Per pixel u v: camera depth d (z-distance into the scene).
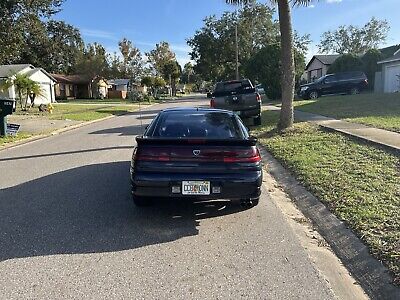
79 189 6.72
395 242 4.12
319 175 7.00
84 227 4.93
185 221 5.16
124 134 14.96
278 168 8.24
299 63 35.97
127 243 4.43
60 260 3.99
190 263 3.92
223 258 4.03
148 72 76.00
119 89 70.75
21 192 6.57
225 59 53.34
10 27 18.53
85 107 35.06
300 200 6.06
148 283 3.51
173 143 4.95
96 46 64.00
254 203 5.66
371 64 32.75
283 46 12.30
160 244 4.41
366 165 7.39
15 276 3.65
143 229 4.87
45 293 3.34
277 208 5.73
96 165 8.80
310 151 9.21
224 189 4.95
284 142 10.77
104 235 4.66
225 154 4.97
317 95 30.34
